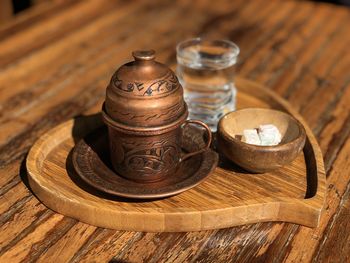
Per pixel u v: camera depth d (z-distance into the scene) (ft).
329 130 1.68
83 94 1.90
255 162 1.31
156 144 1.26
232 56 1.66
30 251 1.19
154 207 1.26
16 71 2.05
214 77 1.74
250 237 1.24
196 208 1.24
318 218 1.24
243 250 1.20
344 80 2.00
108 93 1.24
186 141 1.50
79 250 1.19
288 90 1.93
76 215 1.27
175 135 1.29
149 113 1.20
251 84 1.83
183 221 1.23
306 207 1.24
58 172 1.41
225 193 1.33
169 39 2.35
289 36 2.39
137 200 1.29
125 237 1.24
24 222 1.27
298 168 1.43
